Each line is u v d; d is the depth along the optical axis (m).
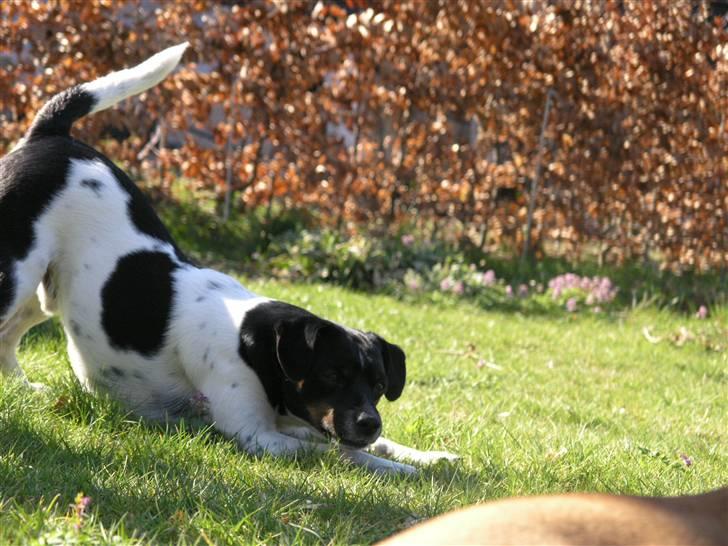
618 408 9.38
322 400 6.10
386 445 6.61
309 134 15.90
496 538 2.00
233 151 16.12
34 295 6.54
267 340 6.24
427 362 10.23
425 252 15.63
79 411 6.16
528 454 6.74
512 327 13.19
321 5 15.51
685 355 12.70
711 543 2.07
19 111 15.02
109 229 6.48
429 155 16.12
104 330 6.45
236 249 15.64
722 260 16.39
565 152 16.20
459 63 15.88
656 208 16.33
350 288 14.97
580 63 16.05
